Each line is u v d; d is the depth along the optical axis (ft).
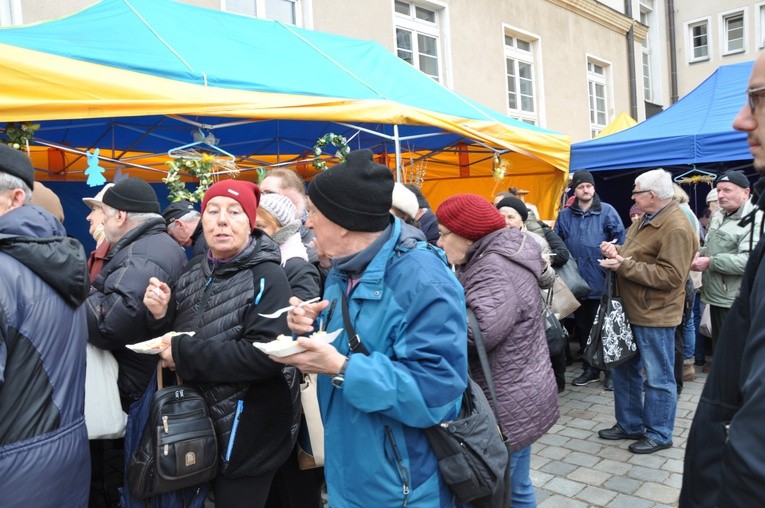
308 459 7.91
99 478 10.25
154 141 19.53
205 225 6.79
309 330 4.99
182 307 7.12
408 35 29.68
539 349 7.51
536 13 37.47
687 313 15.80
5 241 5.42
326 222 5.25
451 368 4.91
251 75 13.07
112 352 7.80
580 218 18.29
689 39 63.93
